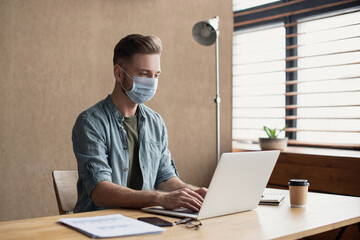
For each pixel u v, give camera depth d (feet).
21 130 9.04
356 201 5.49
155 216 4.60
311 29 11.55
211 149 11.98
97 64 10.02
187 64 11.51
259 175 4.87
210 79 11.96
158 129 6.55
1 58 8.78
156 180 6.57
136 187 6.16
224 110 12.24
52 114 9.41
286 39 12.01
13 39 8.91
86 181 5.40
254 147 11.98
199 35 10.04
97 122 5.80
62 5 9.51
